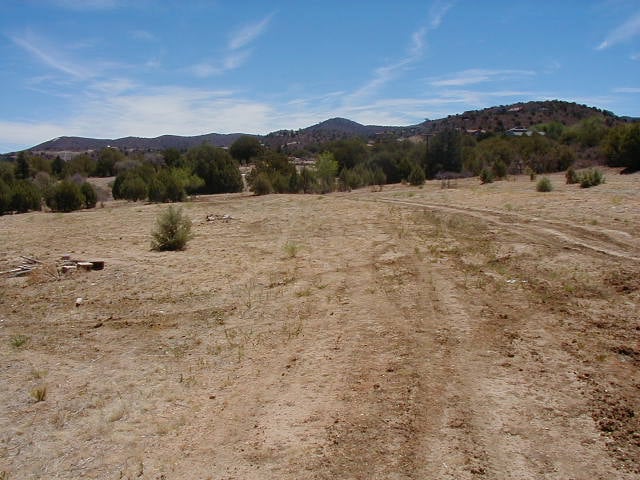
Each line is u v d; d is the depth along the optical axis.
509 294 7.83
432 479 3.62
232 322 7.59
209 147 49.22
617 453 3.79
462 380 5.11
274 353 6.23
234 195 37.31
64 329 7.75
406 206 21.05
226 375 5.70
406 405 4.67
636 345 5.62
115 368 6.13
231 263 11.77
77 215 25.06
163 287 9.88
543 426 4.20
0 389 5.66
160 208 26.38
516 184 27.80
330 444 4.14
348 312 7.58
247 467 3.93
